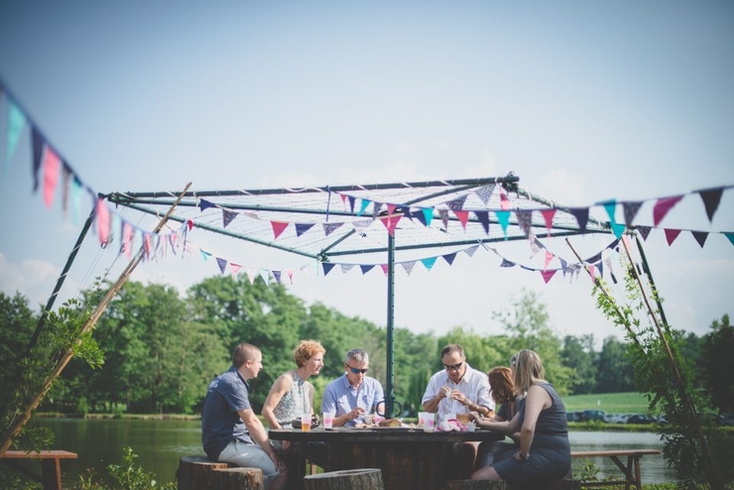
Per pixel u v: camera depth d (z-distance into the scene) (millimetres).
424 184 6758
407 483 5852
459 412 7070
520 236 8711
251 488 5223
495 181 6586
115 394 53875
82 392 52469
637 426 39906
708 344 24625
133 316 57188
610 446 25016
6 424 6383
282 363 65438
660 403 7598
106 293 6520
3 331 33500
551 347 43438
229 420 6031
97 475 12070
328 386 7250
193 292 66438
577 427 41969
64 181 3047
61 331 6324
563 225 8070
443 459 5961
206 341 60750
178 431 33688
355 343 74938
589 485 8695
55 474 7355
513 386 6336
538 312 43344
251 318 65750
